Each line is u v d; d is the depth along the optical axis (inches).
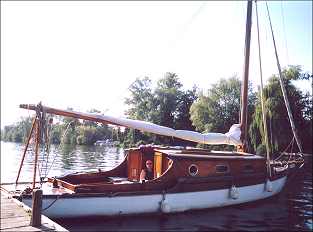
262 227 500.4
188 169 537.6
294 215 575.2
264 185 639.1
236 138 639.1
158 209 506.0
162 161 551.5
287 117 1344.7
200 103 1546.5
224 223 508.1
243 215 560.4
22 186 490.6
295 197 739.4
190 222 502.0
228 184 574.9
